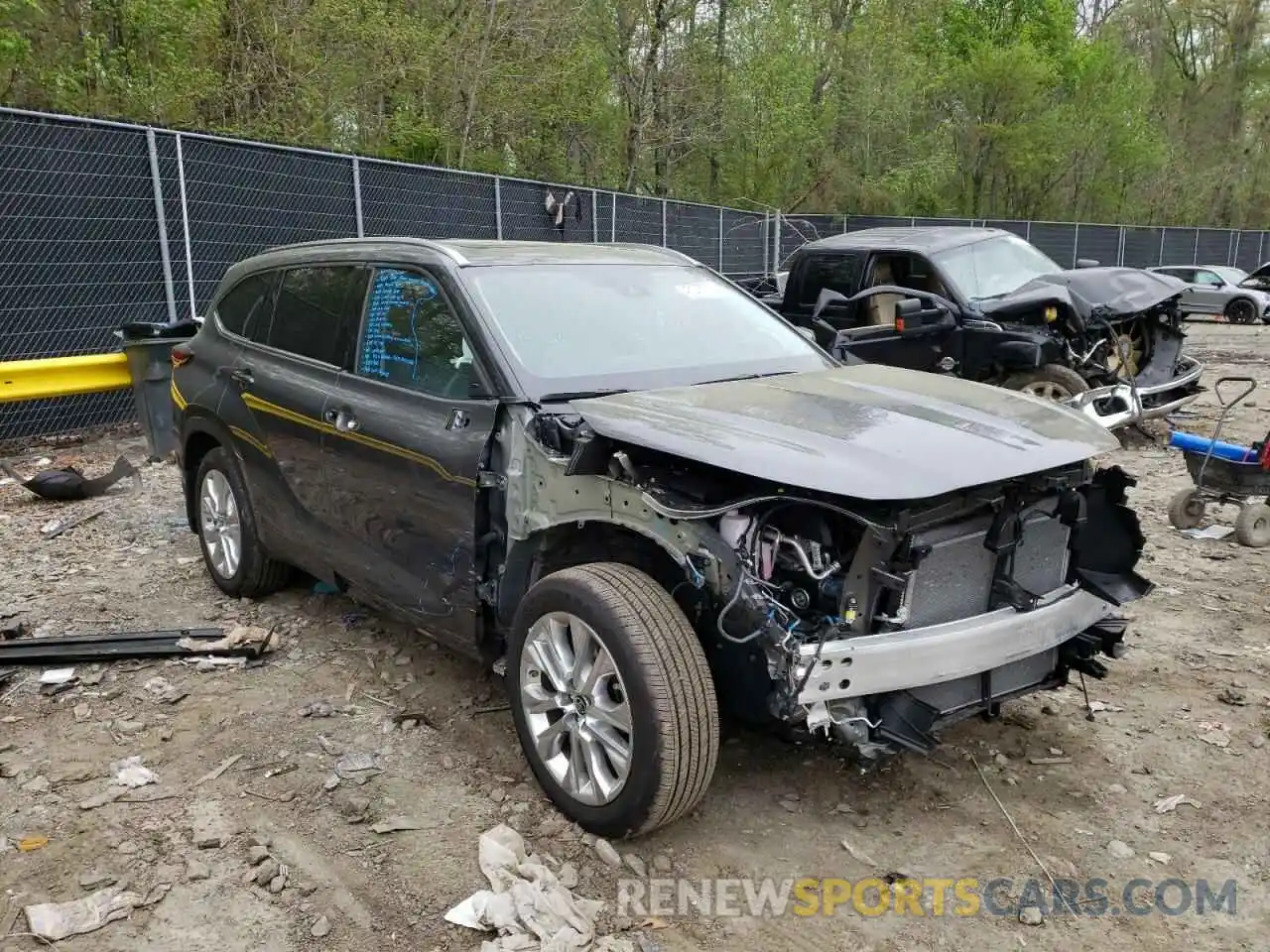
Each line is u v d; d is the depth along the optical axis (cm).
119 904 299
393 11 1831
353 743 395
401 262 430
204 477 556
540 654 340
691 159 3036
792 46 2897
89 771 375
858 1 3192
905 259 980
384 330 429
